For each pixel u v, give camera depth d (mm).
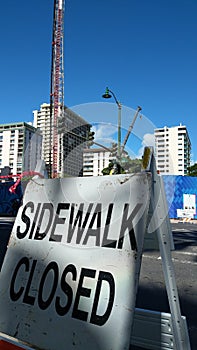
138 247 1607
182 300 3488
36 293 1903
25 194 2354
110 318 1554
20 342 1784
